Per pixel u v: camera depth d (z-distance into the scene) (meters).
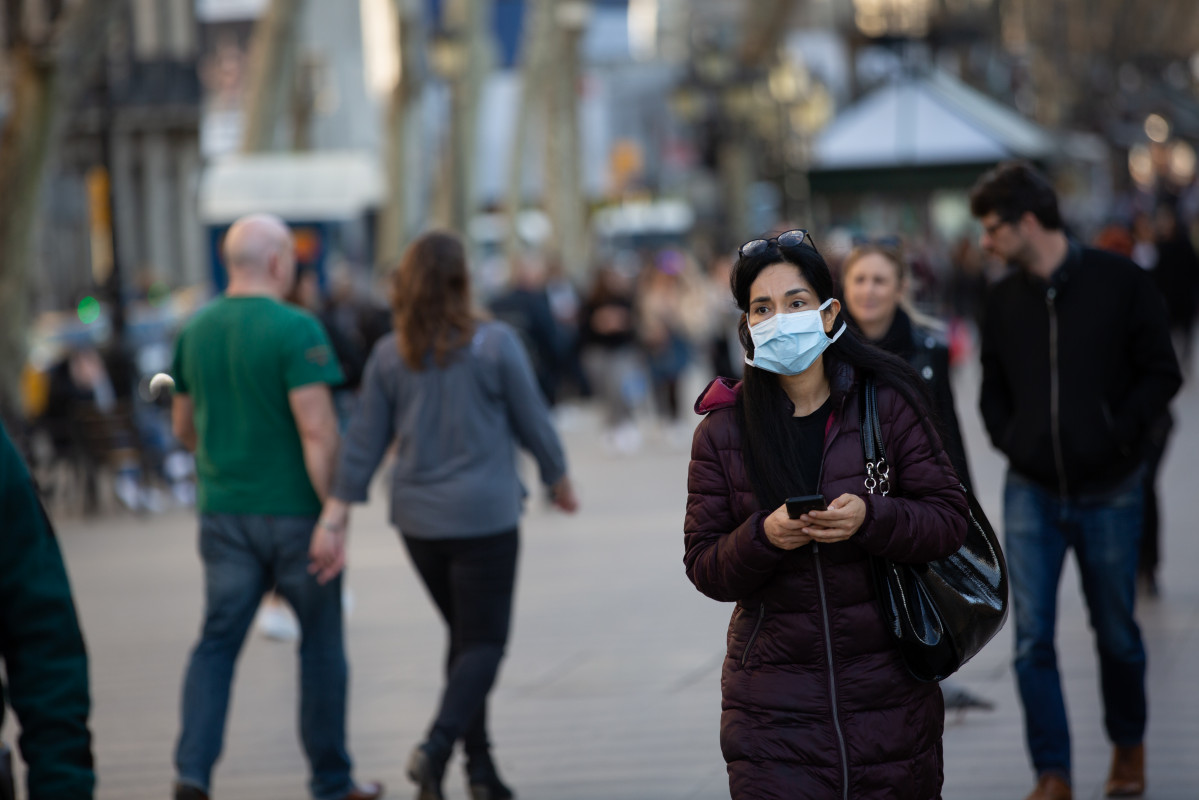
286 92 63.56
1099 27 164.75
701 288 54.47
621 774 13.54
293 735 15.67
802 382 8.27
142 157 84.75
